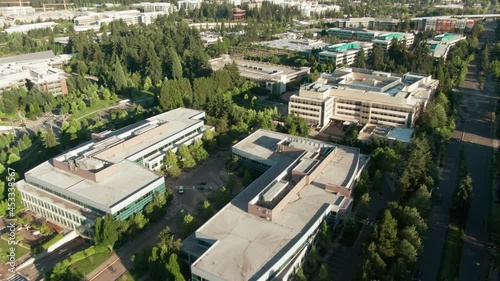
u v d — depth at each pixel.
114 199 156.88
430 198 169.00
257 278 117.56
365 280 123.38
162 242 136.25
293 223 143.00
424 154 183.38
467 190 162.62
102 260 146.38
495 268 135.12
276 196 154.38
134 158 193.25
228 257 126.44
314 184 168.50
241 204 154.62
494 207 173.50
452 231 158.38
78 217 158.50
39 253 150.38
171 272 128.50
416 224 143.38
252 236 136.12
